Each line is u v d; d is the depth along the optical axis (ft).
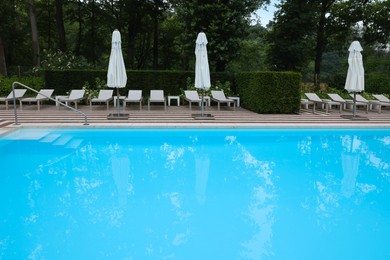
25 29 98.73
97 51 101.04
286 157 24.77
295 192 17.78
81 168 21.42
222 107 48.91
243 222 14.11
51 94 45.85
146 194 17.16
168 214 14.79
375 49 93.45
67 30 113.70
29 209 15.05
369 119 38.60
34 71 64.34
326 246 12.23
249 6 59.21
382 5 77.82
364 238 12.85
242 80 49.73
